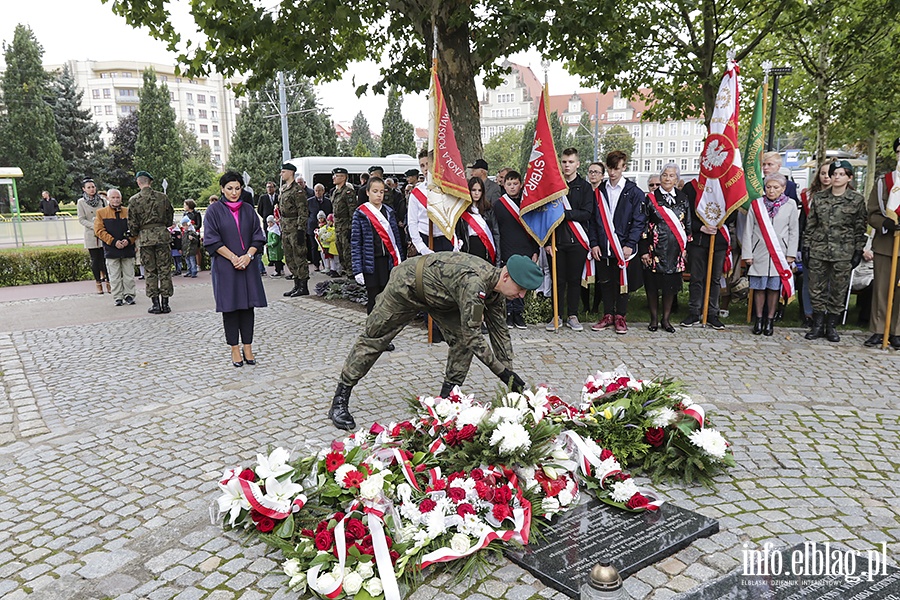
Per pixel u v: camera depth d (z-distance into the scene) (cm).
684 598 261
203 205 4944
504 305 468
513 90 10331
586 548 309
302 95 4281
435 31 669
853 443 445
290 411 529
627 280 774
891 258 681
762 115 766
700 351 687
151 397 576
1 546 342
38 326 909
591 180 777
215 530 347
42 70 4838
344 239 1098
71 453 462
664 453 399
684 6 1041
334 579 282
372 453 361
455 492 326
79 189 4978
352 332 811
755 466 410
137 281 1360
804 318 810
